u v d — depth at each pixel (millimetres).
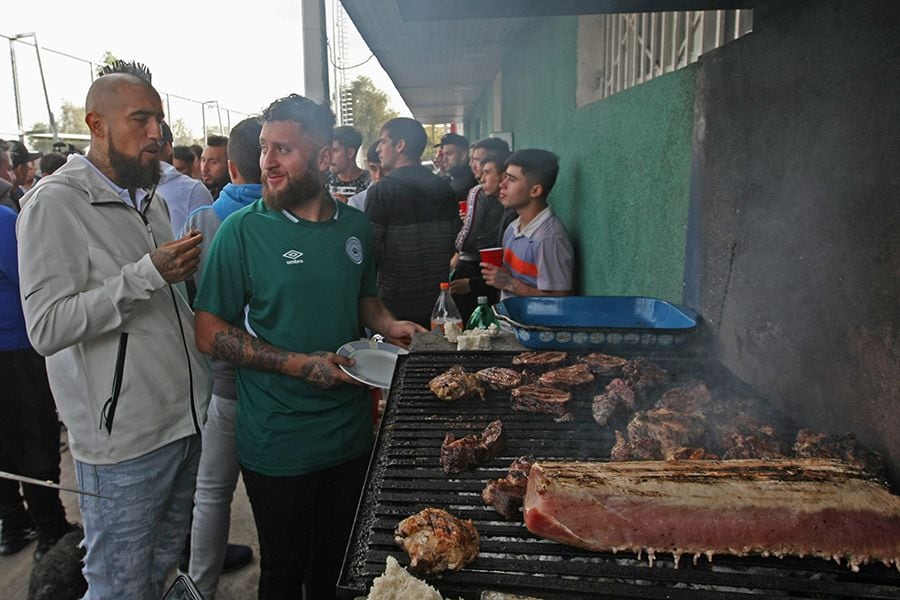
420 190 4105
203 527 2869
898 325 1537
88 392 2188
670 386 2322
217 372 2791
